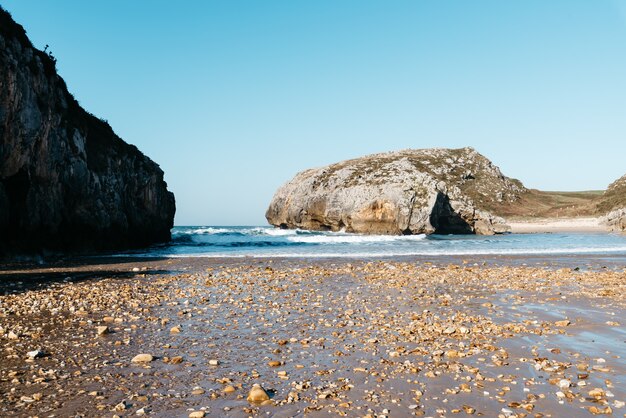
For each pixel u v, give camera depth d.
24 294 15.66
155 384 7.35
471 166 138.75
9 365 8.15
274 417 6.12
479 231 76.31
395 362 8.51
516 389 7.06
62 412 6.16
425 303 14.51
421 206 70.00
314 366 8.33
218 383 7.44
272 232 76.06
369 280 20.00
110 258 31.03
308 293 16.59
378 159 108.00
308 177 98.31
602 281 19.23
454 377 7.64
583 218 106.00
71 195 33.69
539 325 11.34
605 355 8.78
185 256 33.00
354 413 6.25
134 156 47.22
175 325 11.52
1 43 26.03
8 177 26.70
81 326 11.26
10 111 26.09
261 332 10.84
